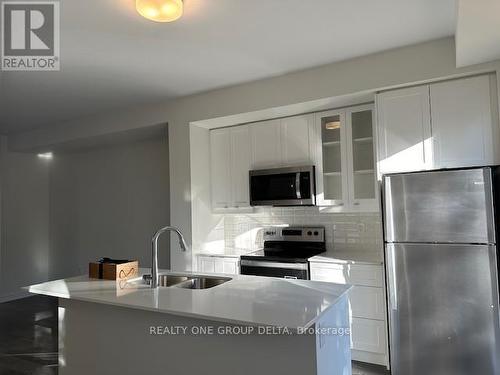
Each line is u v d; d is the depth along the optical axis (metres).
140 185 5.25
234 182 3.96
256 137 3.83
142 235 5.21
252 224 4.25
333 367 1.89
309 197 3.46
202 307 1.79
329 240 3.82
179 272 2.70
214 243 4.16
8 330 4.05
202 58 2.92
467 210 2.40
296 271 3.27
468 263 2.38
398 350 2.60
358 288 3.00
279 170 3.61
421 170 2.77
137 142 5.25
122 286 2.30
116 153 5.50
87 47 2.67
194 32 2.49
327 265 3.14
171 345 2.00
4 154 5.54
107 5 2.12
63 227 6.02
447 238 2.45
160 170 5.07
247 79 3.41
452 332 2.42
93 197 5.72
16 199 5.68
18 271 5.64
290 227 4.00
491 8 1.87
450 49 2.66
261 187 3.70
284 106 3.33
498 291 2.30
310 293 2.01
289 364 1.72
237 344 1.84
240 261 3.57
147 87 3.55
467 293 2.38
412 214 2.57
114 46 2.67
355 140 3.35
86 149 5.63
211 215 4.13
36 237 5.95
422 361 2.51
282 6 2.18
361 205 3.30
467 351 2.38
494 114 2.57
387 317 2.80
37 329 4.08
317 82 3.16
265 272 3.43
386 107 2.92
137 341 2.10
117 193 5.47
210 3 2.13
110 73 3.17
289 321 1.55
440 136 2.72
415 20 2.39
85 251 5.77
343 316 2.10
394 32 2.56
